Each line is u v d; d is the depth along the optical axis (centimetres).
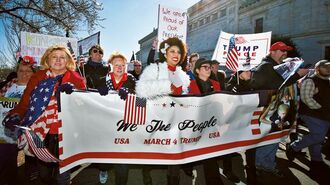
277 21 1830
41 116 263
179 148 294
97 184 371
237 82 389
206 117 310
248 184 374
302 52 1656
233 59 386
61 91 261
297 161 480
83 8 1162
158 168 438
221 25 2470
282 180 391
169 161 293
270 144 391
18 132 275
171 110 293
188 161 300
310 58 1616
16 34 1151
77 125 275
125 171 296
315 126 436
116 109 284
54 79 274
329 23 1536
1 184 314
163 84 279
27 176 370
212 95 311
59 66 282
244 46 441
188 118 299
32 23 1151
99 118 282
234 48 388
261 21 1994
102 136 285
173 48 303
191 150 303
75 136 275
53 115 267
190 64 554
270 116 359
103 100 281
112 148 288
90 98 277
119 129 287
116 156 288
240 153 521
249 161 375
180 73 323
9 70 1181
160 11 415
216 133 320
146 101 288
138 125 288
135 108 286
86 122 279
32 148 257
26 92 281
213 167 335
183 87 320
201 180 396
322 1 1551
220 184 331
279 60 392
